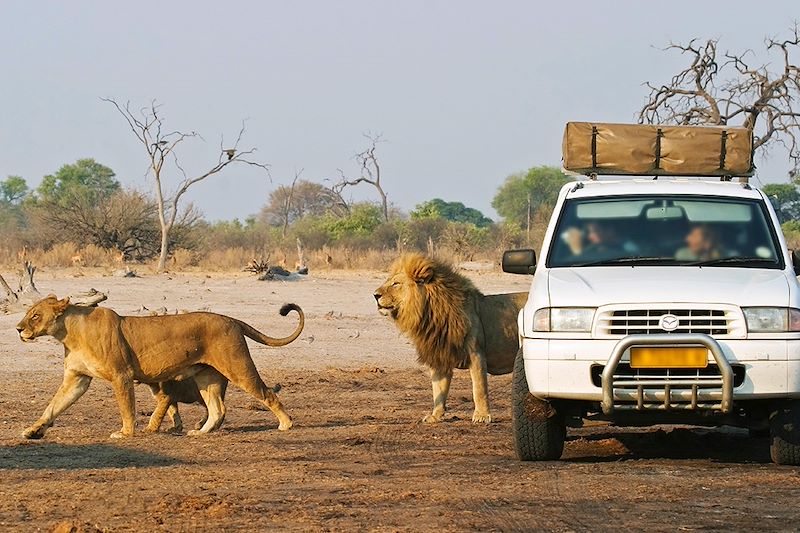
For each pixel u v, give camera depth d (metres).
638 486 9.42
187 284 39.06
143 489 9.40
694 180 12.30
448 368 13.89
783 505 8.64
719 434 13.16
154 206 64.44
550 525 7.98
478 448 11.91
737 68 47.31
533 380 10.20
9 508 8.65
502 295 14.20
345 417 14.70
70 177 117.19
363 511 8.45
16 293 30.86
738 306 9.94
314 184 137.50
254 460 11.20
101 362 12.99
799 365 9.87
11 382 17.98
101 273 46.25
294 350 22.55
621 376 9.95
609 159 12.45
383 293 13.51
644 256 11.19
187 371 13.39
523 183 121.75
